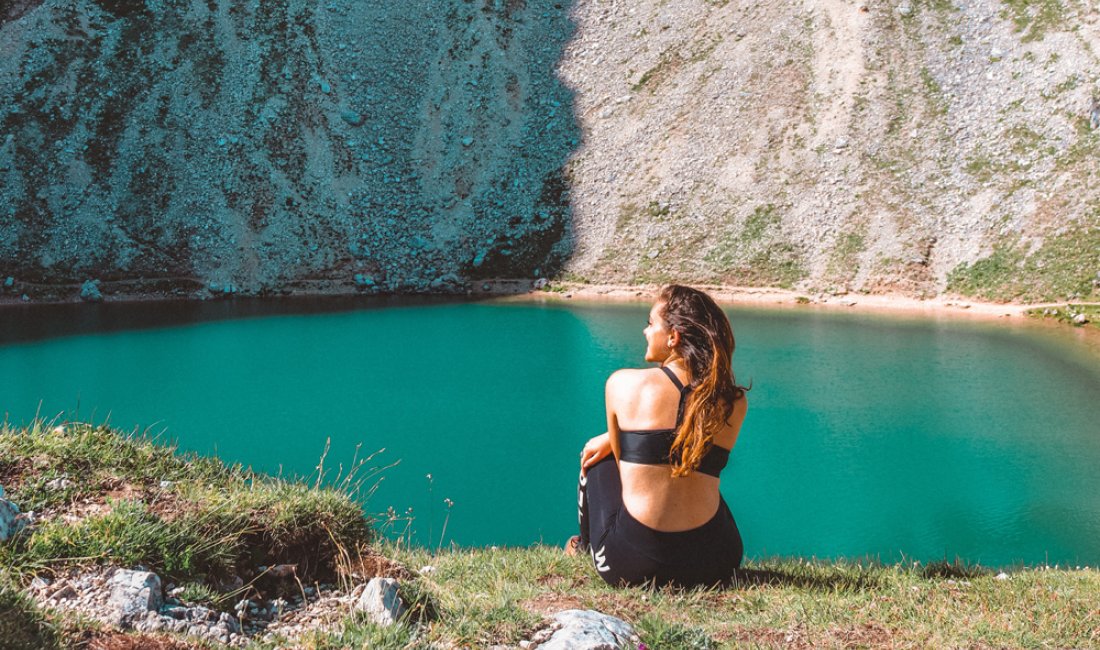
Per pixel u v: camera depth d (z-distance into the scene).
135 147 60.25
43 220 56.06
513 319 45.34
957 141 53.12
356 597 5.00
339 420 25.28
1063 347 35.81
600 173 60.81
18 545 4.64
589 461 6.11
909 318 43.78
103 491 5.53
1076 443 22.50
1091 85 50.31
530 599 5.46
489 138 65.00
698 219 55.94
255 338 40.00
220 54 65.81
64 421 6.85
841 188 53.81
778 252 52.84
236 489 5.75
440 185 63.25
